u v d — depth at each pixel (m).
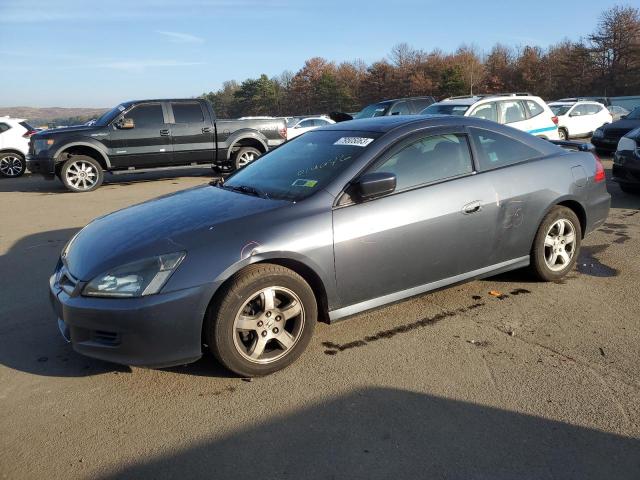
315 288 3.55
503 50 74.19
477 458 2.56
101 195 10.79
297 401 3.07
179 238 3.19
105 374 3.42
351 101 82.19
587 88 63.16
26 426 2.90
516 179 4.28
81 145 11.13
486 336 3.82
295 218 3.39
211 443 2.73
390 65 78.31
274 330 3.34
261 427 2.84
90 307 3.04
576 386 3.15
